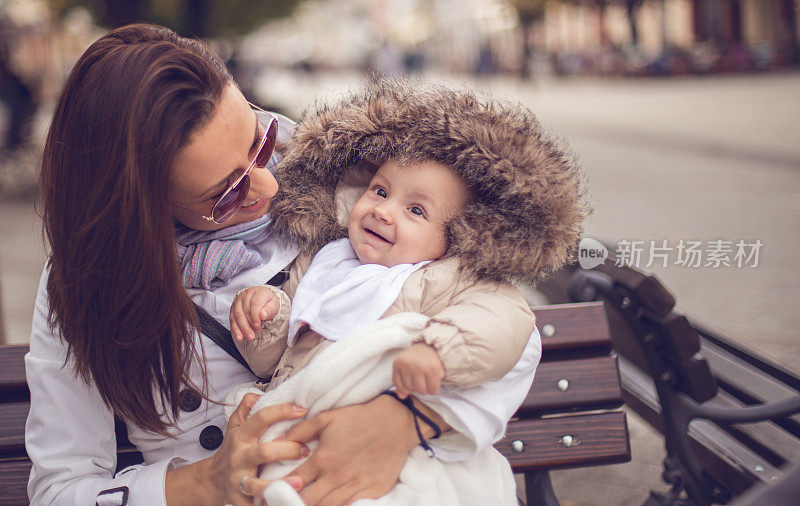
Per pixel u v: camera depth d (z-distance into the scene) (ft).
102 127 4.31
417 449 4.60
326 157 5.30
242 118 4.64
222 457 4.55
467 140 4.68
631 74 87.76
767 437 7.05
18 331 14.14
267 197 5.16
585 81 95.55
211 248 5.24
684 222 20.76
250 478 4.37
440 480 4.61
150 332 4.57
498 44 138.41
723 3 83.41
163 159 4.30
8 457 6.04
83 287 4.53
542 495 6.36
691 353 6.82
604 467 9.62
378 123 4.98
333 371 4.40
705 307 14.38
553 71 104.17
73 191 4.44
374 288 4.83
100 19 44.88
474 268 4.73
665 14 94.63
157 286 4.45
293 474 4.39
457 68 159.53
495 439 4.78
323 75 136.56
